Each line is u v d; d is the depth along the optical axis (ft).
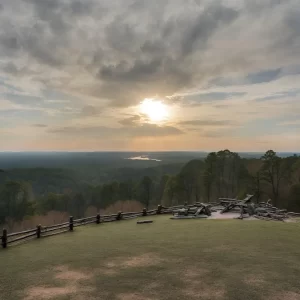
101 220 61.00
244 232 45.11
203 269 28.32
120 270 29.17
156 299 22.21
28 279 27.73
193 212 66.80
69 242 42.88
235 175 165.58
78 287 25.30
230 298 21.94
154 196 210.79
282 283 24.50
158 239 42.16
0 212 153.89
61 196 196.65
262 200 148.66
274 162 138.62
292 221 57.41
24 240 45.06
